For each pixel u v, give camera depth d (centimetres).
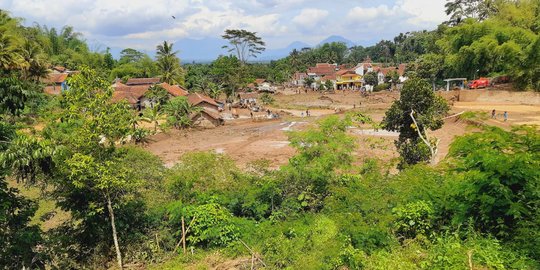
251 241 1211
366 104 7406
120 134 1127
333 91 10062
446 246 802
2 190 984
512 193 799
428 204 1012
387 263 817
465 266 725
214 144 4094
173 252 1244
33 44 4522
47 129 1112
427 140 1828
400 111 1928
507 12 5653
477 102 5050
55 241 1137
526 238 757
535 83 4953
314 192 1412
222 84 8638
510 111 4156
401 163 1802
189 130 4962
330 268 916
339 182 1407
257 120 5750
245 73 9138
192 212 1308
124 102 1139
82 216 1197
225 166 1600
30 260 1052
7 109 962
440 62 6706
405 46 14162
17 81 964
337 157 1459
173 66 7600
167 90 6278
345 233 1010
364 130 4138
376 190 1197
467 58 5506
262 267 1038
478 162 872
